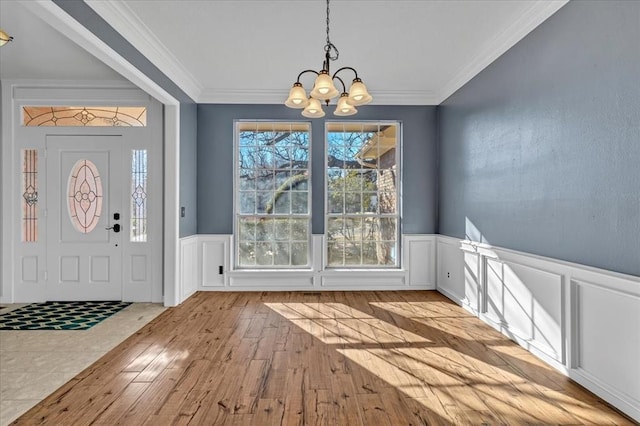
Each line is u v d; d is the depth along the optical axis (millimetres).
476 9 3027
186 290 4867
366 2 2930
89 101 4688
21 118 4699
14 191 4668
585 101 2482
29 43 3652
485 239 3906
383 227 5426
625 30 2164
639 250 2080
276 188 5410
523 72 3207
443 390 2461
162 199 4715
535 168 3035
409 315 4145
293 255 5410
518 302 3258
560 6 2723
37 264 4699
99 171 4719
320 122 5340
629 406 2123
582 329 2512
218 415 2162
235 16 3135
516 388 2480
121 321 3926
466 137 4387
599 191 2359
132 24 3164
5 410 2209
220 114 5277
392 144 5414
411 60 4094
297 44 3686
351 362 2900
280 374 2691
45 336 3477
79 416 2146
